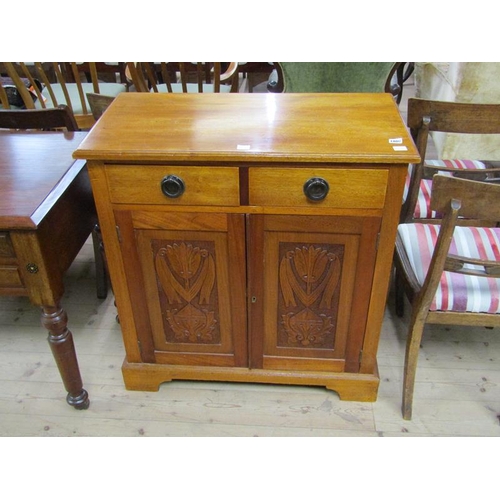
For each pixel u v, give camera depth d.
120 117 1.19
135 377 1.45
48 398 1.47
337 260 1.17
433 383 1.50
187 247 1.18
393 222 1.09
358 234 1.12
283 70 1.92
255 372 1.42
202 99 1.30
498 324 1.23
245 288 1.24
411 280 1.29
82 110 2.23
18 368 1.57
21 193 1.15
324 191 1.05
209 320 1.32
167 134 1.10
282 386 1.50
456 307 1.21
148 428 1.38
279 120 1.17
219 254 1.18
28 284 1.13
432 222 1.63
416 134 1.46
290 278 1.21
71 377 1.35
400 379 1.51
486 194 0.98
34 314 1.79
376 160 0.99
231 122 1.16
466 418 1.40
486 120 1.37
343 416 1.41
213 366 1.43
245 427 1.38
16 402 1.46
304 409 1.43
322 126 1.13
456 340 1.65
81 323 1.74
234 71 2.12
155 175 1.06
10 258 1.10
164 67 1.99
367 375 1.39
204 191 1.07
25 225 1.04
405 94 3.67
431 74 2.56
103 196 1.10
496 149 2.22
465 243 1.32
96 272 1.80
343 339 1.32
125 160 1.04
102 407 1.44
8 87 2.29
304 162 1.02
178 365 1.44
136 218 1.13
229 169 1.04
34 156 1.33
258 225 1.12
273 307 1.27
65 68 2.80
